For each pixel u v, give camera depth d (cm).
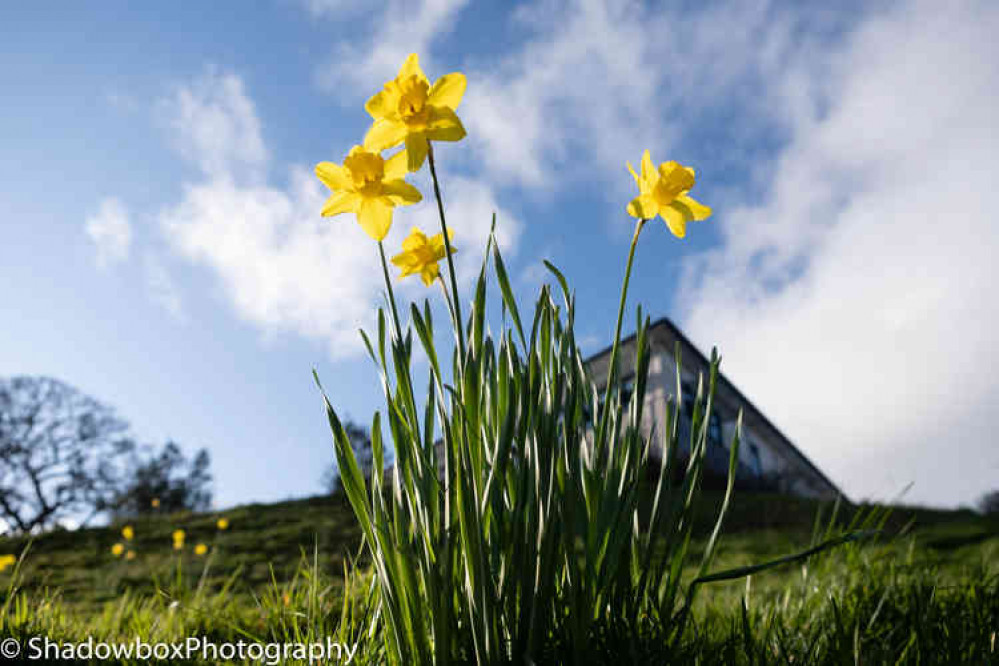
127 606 259
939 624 152
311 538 962
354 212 111
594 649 105
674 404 123
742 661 133
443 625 99
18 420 2097
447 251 105
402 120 103
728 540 786
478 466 106
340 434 113
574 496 109
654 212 116
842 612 161
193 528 1080
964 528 690
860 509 204
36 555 907
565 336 118
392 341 112
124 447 2305
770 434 2073
